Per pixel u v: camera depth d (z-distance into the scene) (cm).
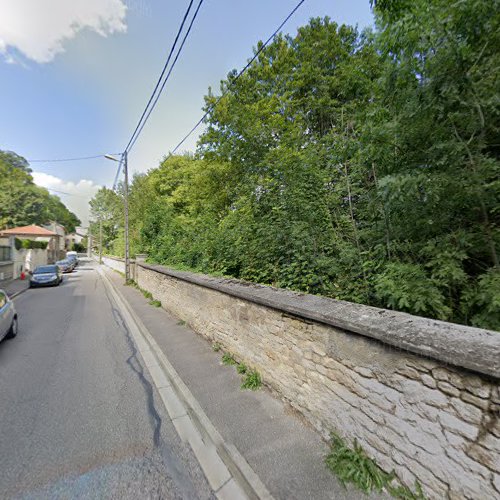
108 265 3036
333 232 399
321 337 231
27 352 468
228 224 610
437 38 207
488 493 128
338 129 495
